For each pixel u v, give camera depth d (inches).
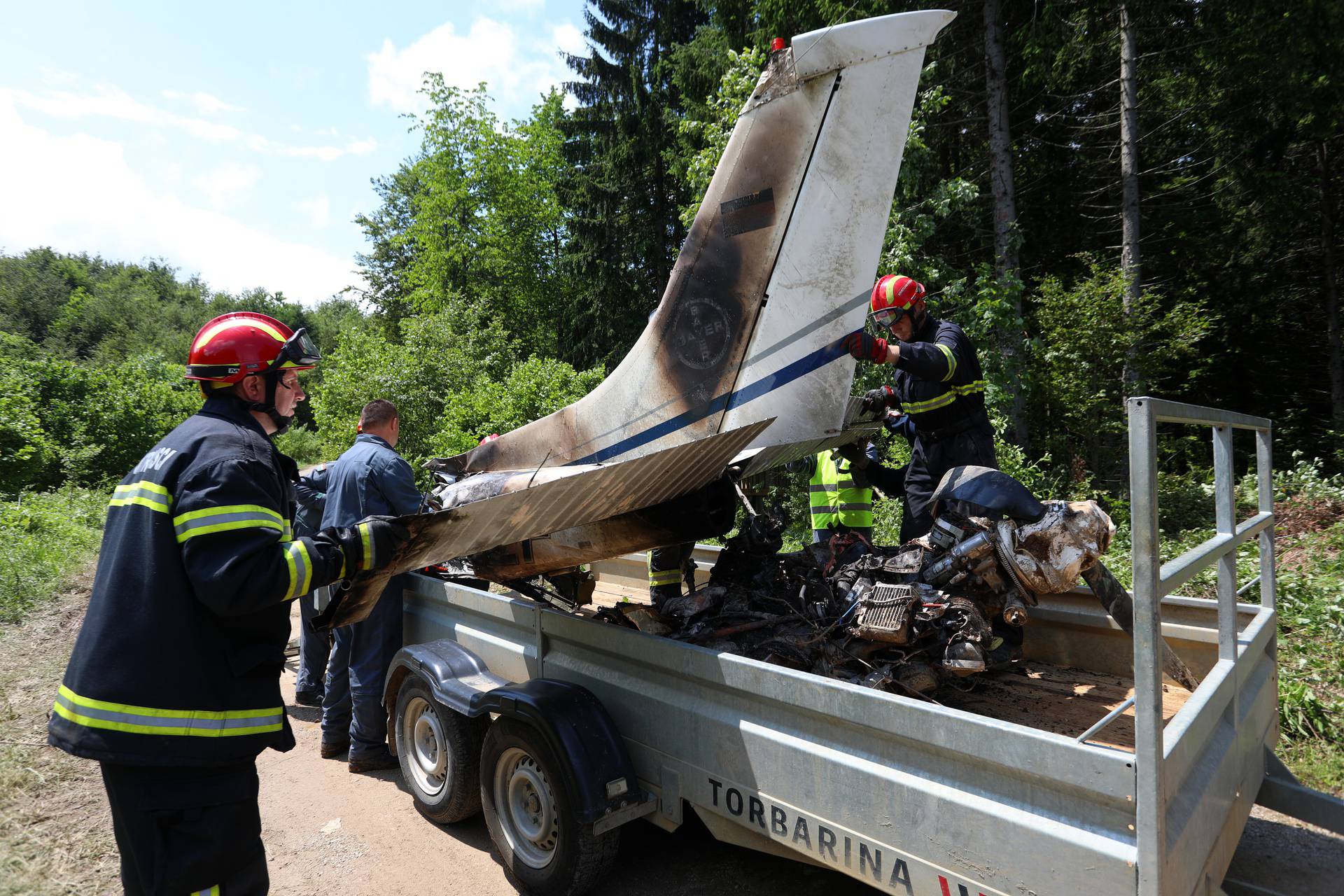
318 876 131.7
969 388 149.7
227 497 79.7
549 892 116.5
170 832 79.7
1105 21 473.4
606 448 147.5
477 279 1111.0
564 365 542.6
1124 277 416.2
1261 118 494.0
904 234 390.9
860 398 155.8
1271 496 122.9
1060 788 71.9
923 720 80.0
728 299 130.3
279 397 94.4
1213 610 125.1
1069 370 420.5
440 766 146.9
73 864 132.9
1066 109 561.0
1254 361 602.5
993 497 115.0
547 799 119.3
